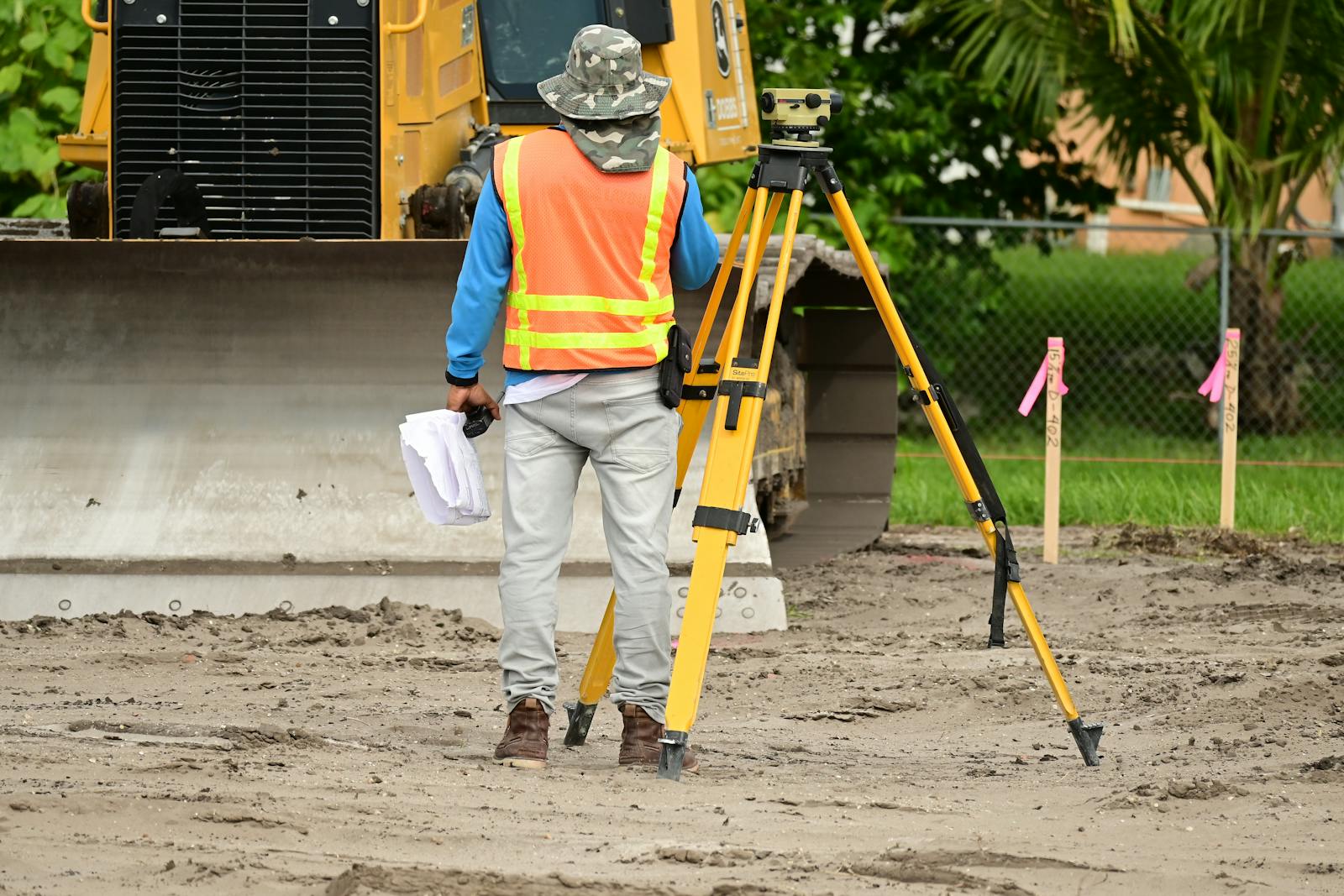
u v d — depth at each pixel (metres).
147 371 24.06
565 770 15.02
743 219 15.18
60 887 10.45
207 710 17.36
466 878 10.75
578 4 30.31
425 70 25.39
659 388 15.09
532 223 14.86
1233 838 12.73
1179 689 19.38
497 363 23.73
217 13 24.55
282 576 23.19
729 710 18.59
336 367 23.94
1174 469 48.84
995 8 54.19
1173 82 53.56
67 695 17.94
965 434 15.28
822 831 12.70
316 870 11.07
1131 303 63.56
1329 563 30.78
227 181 24.73
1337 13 51.53
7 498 23.62
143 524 23.45
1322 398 59.19
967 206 64.31
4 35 44.38
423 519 23.50
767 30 60.88
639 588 15.21
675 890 10.71
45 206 44.22
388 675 19.77
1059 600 27.31
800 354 35.66
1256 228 53.31
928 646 22.61
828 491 35.41
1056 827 13.04
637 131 14.96
